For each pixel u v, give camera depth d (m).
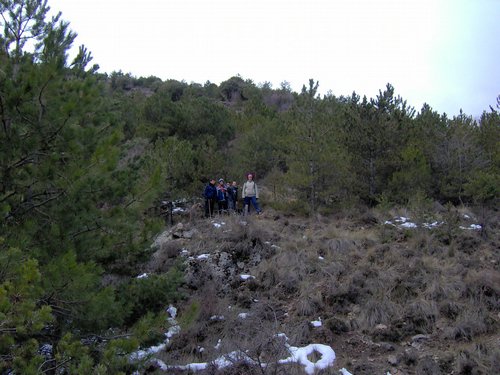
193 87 54.44
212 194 13.80
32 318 3.47
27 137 4.86
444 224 10.92
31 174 4.79
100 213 5.22
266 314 7.87
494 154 16.19
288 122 18.86
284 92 56.44
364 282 8.50
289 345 6.85
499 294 7.70
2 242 3.99
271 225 12.13
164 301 5.93
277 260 9.73
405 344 6.86
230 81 58.75
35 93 4.71
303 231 11.70
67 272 4.15
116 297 5.57
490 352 6.18
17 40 5.20
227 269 9.66
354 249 10.09
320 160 14.17
